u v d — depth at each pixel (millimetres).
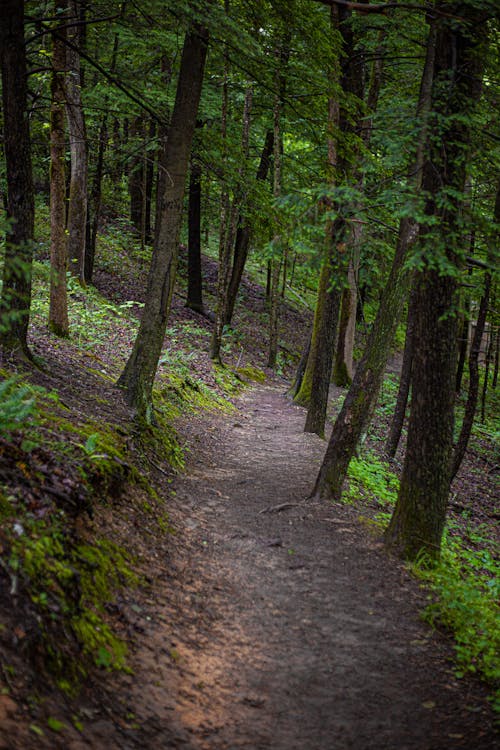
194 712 3779
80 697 3402
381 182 6203
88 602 4211
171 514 6906
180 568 5699
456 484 15586
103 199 27891
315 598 5672
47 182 25688
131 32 10570
